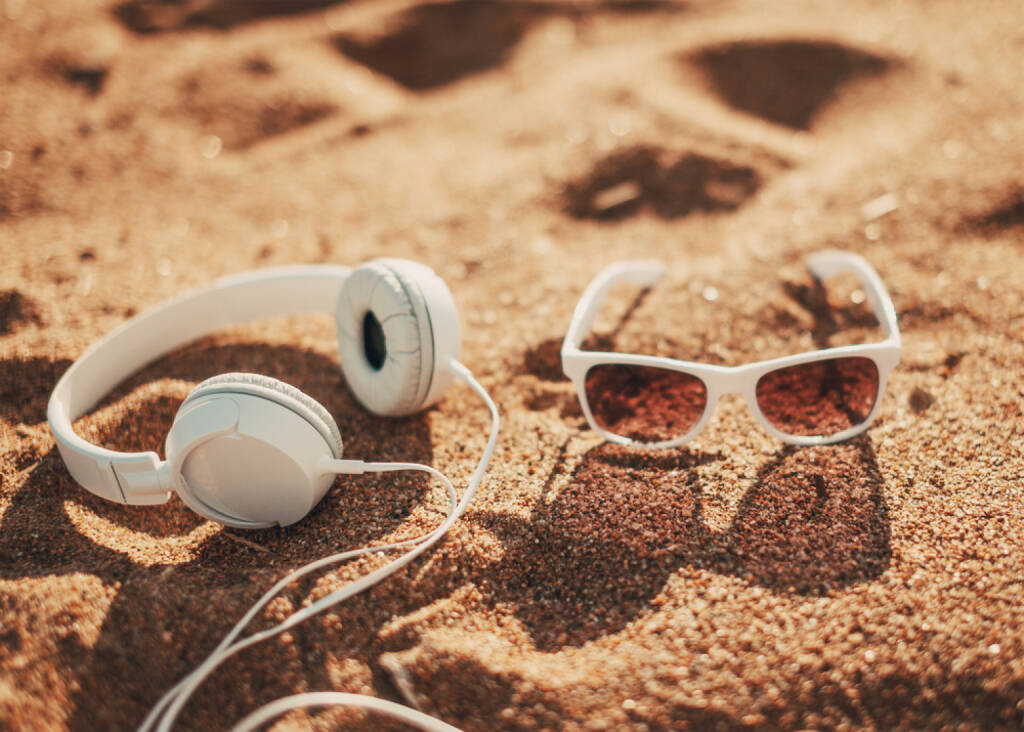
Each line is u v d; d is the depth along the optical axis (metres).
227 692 0.51
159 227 0.76
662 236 0.76
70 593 0.52
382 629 0.52
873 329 0.67
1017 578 0.53
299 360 0.66
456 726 0.50
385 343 0.58
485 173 0.81
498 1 1.07
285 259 0.74
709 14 1.03
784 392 0.58
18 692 0.50
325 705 0.50
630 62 0.92
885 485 0.57
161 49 0.96
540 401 0.64
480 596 0.54
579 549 0.55
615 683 0.51
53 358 0.65
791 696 0.50
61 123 0.84
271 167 0.83
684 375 0.58
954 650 0.51
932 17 0.95
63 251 0.73
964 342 0.65
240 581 0.54
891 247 0.72
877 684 0.51
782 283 0.70
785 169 0.80
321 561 0.52
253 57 0.94
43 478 0.58
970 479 0.57
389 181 0.81
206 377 0.64
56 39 0.93
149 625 0.52
